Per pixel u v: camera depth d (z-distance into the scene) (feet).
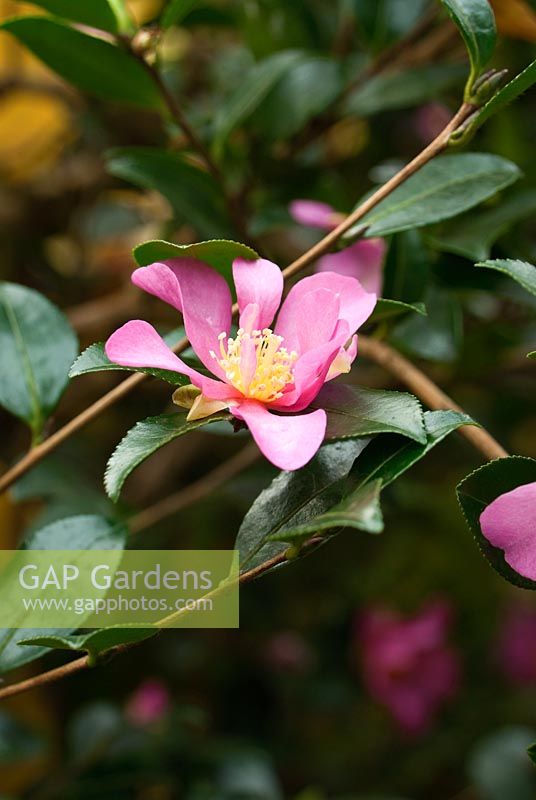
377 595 3.00
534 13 2.04
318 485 1.72
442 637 2.97
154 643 2.79
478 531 1.70
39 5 1.95
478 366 2.28
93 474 2.36
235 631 2.87
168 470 2.55
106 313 2.37
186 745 2.33
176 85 2.40
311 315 1.71
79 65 2.02
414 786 2.85
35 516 2.53
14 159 2.62
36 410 1.92
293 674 2.95
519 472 1.70
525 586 1.70
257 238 2.12
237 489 2.36
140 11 2.49
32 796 2.29
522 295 2.04
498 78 1.75
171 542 2.61
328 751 2.97
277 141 2.17
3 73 2.55
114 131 2.45
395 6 2.23
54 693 2.61
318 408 1.71
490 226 2.06
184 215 2.05
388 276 1.96
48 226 2.52
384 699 2.97
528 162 2.21
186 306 1.73
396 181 1.78
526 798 2.41
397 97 2.18
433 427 1.69
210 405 1.70
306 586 2.95
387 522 2.88
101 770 2.30
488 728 2.95
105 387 2.44
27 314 1.95
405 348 2.05
